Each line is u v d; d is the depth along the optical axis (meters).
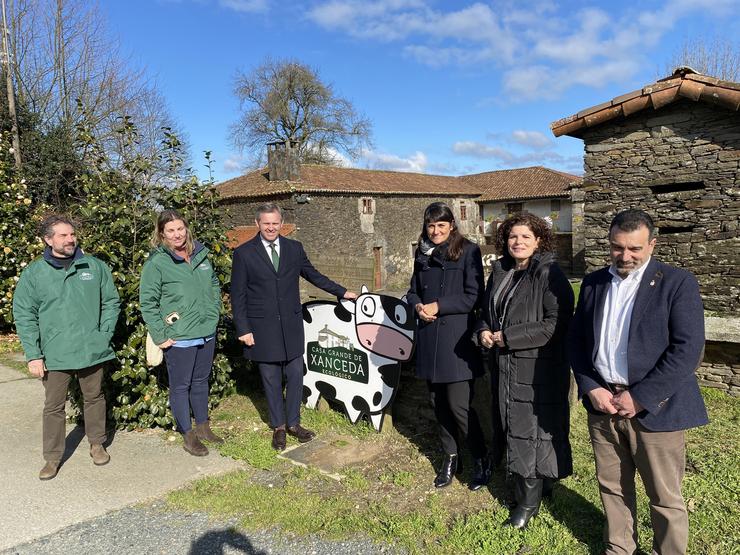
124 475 3.74
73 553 2.84
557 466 2.86
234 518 3.19
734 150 5.19
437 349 3.38
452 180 31.09
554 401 2.87
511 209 28.72
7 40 15.26
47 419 3.66
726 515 2.97
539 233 2.95
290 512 3.21
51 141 14.84
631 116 5.75
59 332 3.58
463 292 3.36
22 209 8.65
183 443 4.31
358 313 4.52
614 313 2.44
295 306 4.21
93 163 5.14
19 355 7.59
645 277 2.36
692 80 5.14
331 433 4.48
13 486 3.56
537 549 2.78
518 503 3.03
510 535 2.88
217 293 4.29
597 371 2.50
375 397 4.44
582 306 2.61
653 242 2.36
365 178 25.11
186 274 4.00
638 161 5.75
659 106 5.38
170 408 4.52
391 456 4.01
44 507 3.30
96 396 3.88
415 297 3.59
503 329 2.94
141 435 4.49
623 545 2.61
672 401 2.28
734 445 3.85
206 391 4.28
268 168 23.16
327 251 21.47
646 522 2.95
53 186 14.45
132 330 4.66
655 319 2.28
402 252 25.52
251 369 5.70
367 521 3.09
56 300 3.58
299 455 4.06
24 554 2.83
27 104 16.20
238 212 22.12
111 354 3.89
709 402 4.71
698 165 5.40
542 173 29.91
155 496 3.45
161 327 3.94
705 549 2.69
